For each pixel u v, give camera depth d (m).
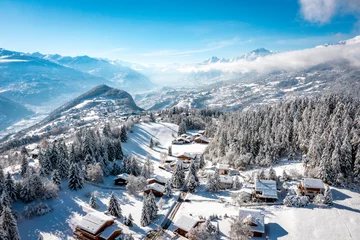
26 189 86.44
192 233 63.88
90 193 94.88
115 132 170.50
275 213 73.50
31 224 76.38
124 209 85.62
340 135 98.38
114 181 108.12
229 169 110.62
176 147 172.38
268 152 111.31
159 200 92.19
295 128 119.69
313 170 89.69
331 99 141.25
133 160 119.44
